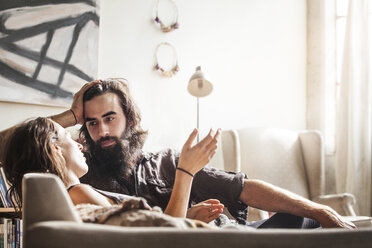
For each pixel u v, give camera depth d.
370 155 3.40
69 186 1.07
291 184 3.01
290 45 3.70
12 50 2.40
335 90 3.72
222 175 1.57
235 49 3.39
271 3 3.62
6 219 1.96
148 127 2.93
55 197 0.58
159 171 1.72
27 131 1.11
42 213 0.56
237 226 0.67
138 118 1.99
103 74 2.78
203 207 1.25
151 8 3.02
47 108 2.53
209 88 2.74
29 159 1.09
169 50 3.08
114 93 1.93
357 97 3.42
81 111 1.88
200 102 3.18
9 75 2.38
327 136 3.67
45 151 1.09
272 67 3.58
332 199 2.77
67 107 2.59
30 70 2.45
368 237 0.54
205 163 1.03
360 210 3.35
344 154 3.45
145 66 2.96
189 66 3.16
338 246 0.52
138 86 2.92
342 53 3.72
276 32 3.62
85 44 2.66
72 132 1.91
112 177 1.71
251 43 3.48
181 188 1.01
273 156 3.01
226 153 2.73
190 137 1.04
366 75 3.43
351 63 3.44
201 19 3.25
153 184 1.67
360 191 3.36
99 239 0.49
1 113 2.37
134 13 2.94
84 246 0.48
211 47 3.28
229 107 3.31
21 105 2.44
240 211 1.56
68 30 2.60
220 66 3.30
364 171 3.37
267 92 3.53
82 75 2.64
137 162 1.75
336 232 0.53
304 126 3.75
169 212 1.00
